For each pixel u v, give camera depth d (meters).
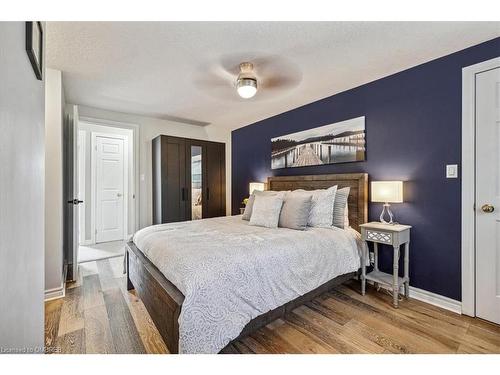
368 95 2.71
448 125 2.13
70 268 2.94
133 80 2.66
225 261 1.55
